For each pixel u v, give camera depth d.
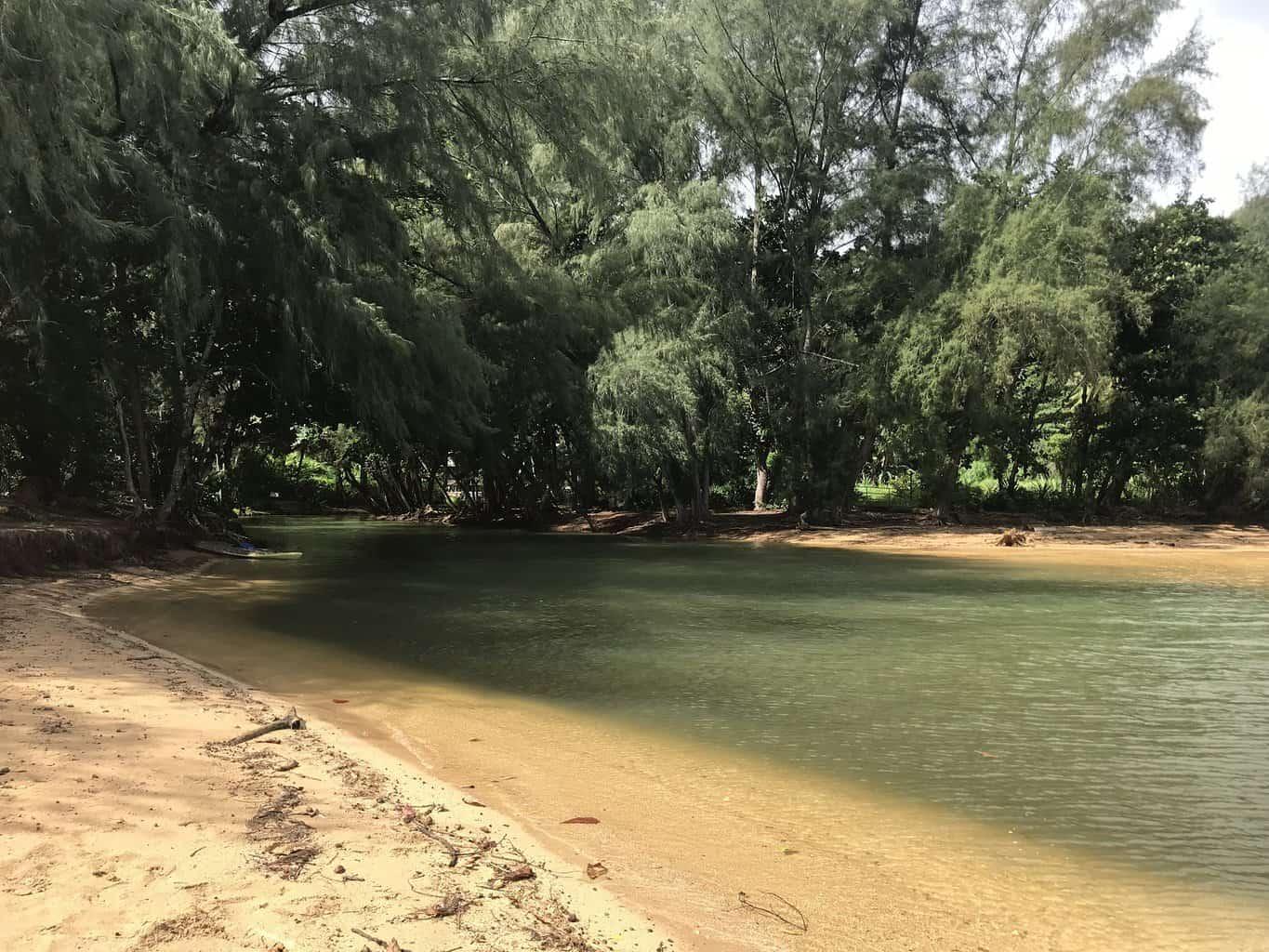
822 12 31.08
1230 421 31.50
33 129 12.56
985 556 25.20
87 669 7.88
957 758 6.48
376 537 31.50
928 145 36.22
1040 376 33.78
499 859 4.36
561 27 21.44
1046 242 29.91
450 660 10.09
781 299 35.59
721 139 33.50
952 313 29.70
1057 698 8.35
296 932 3.31
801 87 32.88
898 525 33.09
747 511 40.56
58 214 14.59
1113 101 32.19
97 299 17.83
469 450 28.66
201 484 23.97
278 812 4.63
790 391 32.66
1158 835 5.03
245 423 26.20
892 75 35.25
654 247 29.81
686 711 7.87
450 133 21.19
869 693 8.55
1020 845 4.87
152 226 15.81
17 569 14.11
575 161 22.34
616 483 31.59
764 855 4.69
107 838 4.05
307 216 18.80
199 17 15.97
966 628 12.45
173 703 6.92
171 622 12.12
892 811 5.40
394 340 19.19
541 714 7.75
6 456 19.66
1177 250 33.97
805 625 12.75
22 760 5.05
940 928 3.88
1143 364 33.66
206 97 17.50
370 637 11.52
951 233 31.81
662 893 4.14
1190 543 28.47
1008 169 34.06
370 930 3.40
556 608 14.27
